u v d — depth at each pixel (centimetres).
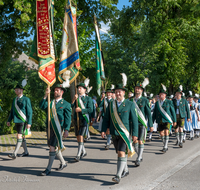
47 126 530
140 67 1905
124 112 470
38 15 549
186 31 1869
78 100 662
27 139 1003
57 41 1209
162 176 499
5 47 1195
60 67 592
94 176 501
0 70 1249
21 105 656
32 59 551
